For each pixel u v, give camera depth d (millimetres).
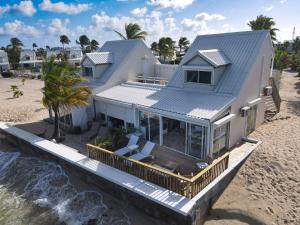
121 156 15703
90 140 21781
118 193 15195
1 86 53250
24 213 15398
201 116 16344
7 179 19406
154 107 19109
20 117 29328
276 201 14312
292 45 124938
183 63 21984
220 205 14258
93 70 27094
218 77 19797
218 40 22875
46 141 21375
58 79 19922
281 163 16812
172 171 15430
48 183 18000
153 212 13531
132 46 28547
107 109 24578
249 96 20391
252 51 20125
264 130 22531
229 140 18672
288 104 31203
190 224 12156
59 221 14453
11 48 98125
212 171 14031
